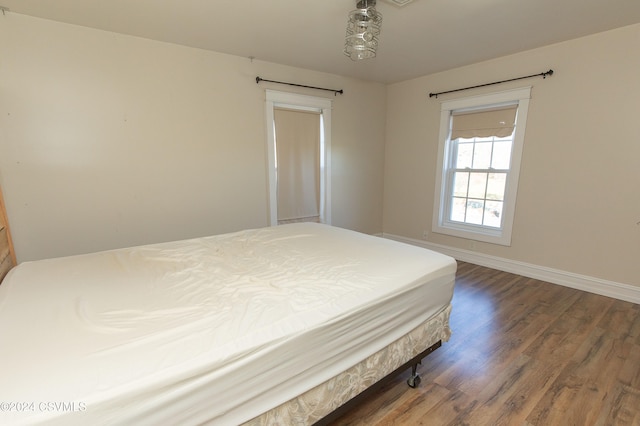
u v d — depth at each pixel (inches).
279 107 136.0
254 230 102.3
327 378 46.3
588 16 90.9
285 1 80.5
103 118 99.3
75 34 92.4
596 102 105.8
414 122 163.6
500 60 127.2
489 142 139.1
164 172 112.3
